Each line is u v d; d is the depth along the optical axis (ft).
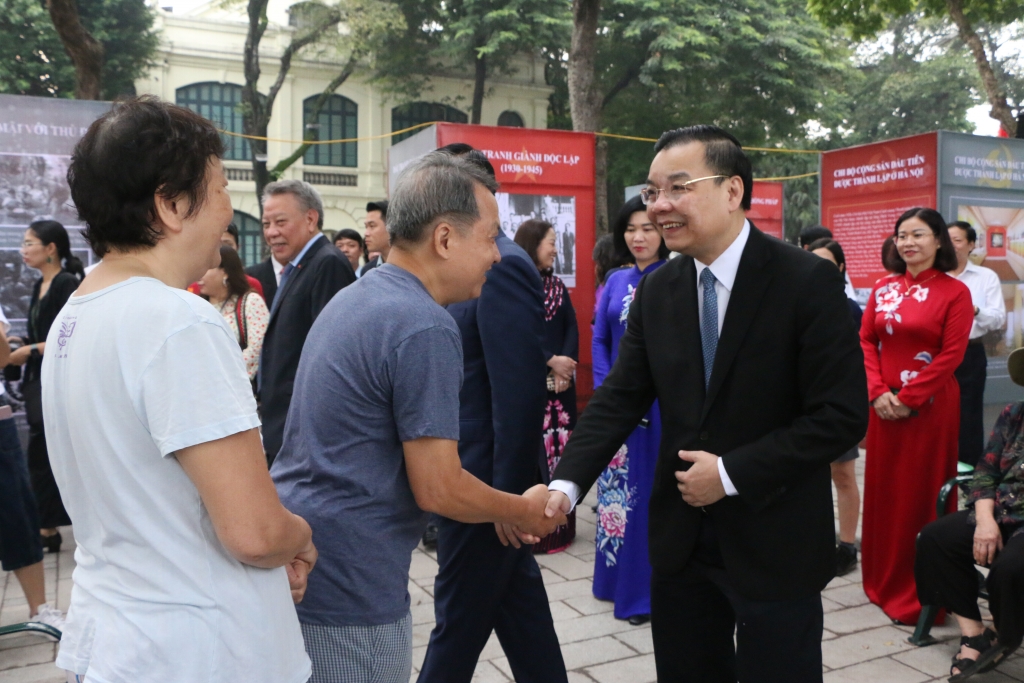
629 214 12.60
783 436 5.90
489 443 7.66
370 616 5.24
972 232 17.58
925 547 10.11
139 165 4.01
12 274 18.74
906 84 86.63
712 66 66.44
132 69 68.18
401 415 5.15
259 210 72.64
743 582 6.10
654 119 74.18
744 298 6.17
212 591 4.02
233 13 80.59
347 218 81.92
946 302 11.55
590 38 38.78
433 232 5.61
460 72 80.79
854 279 24.06
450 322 5.36
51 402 4.24
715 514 6.24
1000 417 10.27
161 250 4.22
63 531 17.07
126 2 66.03
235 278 13.29
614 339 12.90
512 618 7.87
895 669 9.97
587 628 11.33
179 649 3.92
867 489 12.22
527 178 21.20
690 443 6.36
